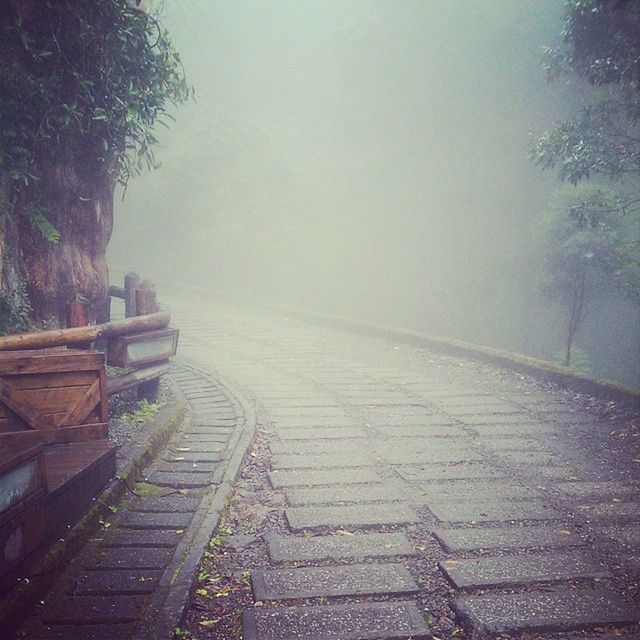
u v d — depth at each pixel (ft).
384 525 15.28
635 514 15.98
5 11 18.49
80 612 11.14
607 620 11.21
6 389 15.03
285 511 16.01
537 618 11.22
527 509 16.25
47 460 14.56
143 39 22.20
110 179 27.02
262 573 12.80
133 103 22.21
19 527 11.04
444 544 14.17
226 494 16.78
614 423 24.32
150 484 17.37
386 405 27.22
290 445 21.62
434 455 20.58
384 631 10.87
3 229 20.66
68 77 20.51
